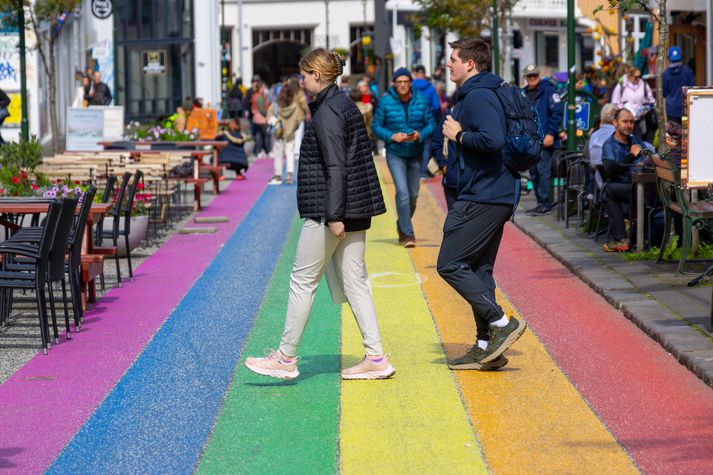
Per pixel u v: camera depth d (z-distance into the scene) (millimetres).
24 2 30641
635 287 13500
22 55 28922
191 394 9680
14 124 42406
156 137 30188
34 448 8320
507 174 9945
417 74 27422
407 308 13406
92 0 45281
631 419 8703
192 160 26062
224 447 8211
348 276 9914
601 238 17875
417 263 16672
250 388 9844
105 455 8102
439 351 11133
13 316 13406
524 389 9617
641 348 10930
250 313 13273
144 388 9922
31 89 44469
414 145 18047
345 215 9523
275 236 20266
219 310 13500
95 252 15102
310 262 9711
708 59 25641
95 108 33406
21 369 10742
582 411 8930
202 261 17531
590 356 10695
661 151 16766
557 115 21406
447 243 10000
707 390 9438
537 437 8297
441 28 43031
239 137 32375
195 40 53188
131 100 53469
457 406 9133
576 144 23031
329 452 8023
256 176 33625
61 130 53188
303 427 8641
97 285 15453
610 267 15000
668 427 8477
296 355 10508
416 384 9852
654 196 16250
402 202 18062
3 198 14281
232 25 108062
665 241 15023
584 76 32031
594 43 58156
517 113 9844
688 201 14672
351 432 8492
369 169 9719
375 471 7613
